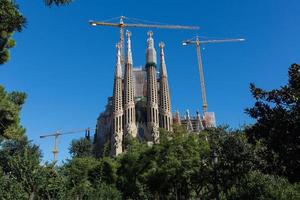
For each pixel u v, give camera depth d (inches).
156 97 5708.7
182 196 1919.3
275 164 595.2
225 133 1264.8
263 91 573.6
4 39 629.9
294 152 518.9
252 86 580.1
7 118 884.6
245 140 1191.6
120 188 2340.1
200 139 1659.7
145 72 6446.9
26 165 978.7
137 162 2239.2
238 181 1207.6
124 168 2384.4
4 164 1467.8
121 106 5698.8
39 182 966.4
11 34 634.2
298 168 522.9
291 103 552.1
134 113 5625.0
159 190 2006.6
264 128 560.1
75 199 1551.4
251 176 1141.1
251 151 1147.3
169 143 1738.4
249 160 1147.3
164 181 1809.8
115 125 5570.9
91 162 2460.6
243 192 1133.1
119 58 6181.1
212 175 1291.8
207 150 1497.3
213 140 1268.5
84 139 4416.8
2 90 902.4
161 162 1790.1
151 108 5585.6
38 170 981.2
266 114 559.8
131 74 5880.9
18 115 915.4
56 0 383.9
